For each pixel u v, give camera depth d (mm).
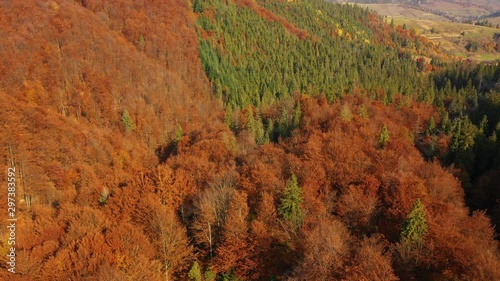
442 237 44844
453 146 95938
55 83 119438
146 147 113812
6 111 82000
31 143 81250
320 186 65312
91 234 47531
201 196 60156
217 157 87062
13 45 119875
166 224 53125
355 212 55312
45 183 73188
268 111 138125
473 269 38625
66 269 42656
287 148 91188
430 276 42469
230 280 49562
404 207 53938
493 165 87562
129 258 45375
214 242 54531
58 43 133250
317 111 125500
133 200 61188
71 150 87500
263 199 55031
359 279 36469
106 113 120375
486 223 54812
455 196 66062
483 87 181750
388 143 89812
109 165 93000
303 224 50406
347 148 76312
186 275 51562
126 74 136500
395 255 44531
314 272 40062
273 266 48188
